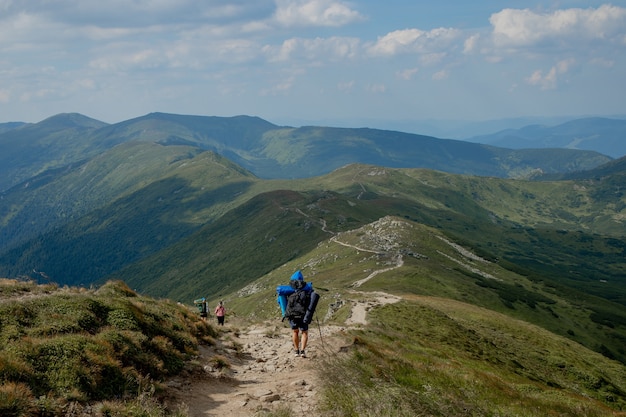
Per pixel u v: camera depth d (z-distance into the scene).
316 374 14.56
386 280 109.94
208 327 21.64
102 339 13.10
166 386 12.69
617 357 111.06
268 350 19.88
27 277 20.69
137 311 17.11
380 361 16.58
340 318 51.00
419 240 170.88
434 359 24.66
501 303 117.94
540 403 18.61
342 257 160.75
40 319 13.73
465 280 128.88
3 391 9.20
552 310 130.88
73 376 10.84
